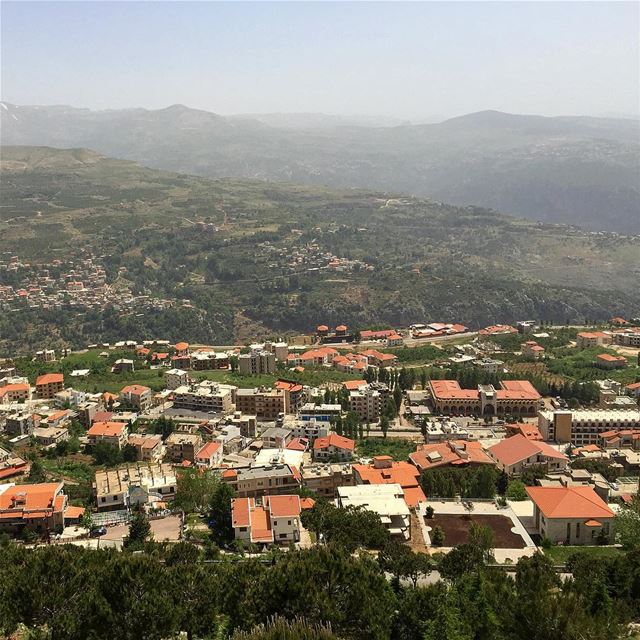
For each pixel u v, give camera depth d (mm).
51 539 197500
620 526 181625
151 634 118562
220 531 194500
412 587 138875
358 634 122188
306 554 143375
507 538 183375
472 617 119062
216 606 129125
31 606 121750
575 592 121500
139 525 190125
